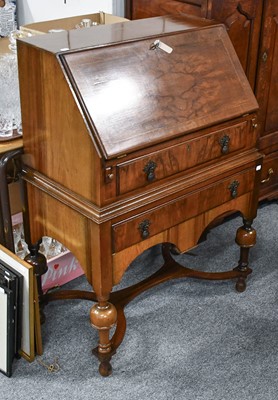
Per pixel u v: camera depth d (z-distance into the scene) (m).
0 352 1.98
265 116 2.74
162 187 1.86
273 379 2.00
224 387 1.96
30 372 2.02
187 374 2.02
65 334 2.19
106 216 1.71
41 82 1.73
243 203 2.22
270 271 2.60
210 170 1.99
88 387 1.96
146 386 1.96
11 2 3.12
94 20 2.63
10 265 1.94
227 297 2.42
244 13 2.33
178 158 1.86
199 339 2.18
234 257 2.71
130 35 1.85
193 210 2.00
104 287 1.83
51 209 1.90
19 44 1.75
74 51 1.66
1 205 2.04
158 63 1.83
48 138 1.80
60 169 1.81
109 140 1.65
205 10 2.23
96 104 1.65
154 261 2.67
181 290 2.46
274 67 2.62
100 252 1.76
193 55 1.92
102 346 1.95
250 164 2.13
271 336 2.20
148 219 1.85
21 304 1.95
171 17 2.17
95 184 1.68
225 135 1.98
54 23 2.54
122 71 1.74
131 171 1.74
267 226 2.96
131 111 1.72
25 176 1.95
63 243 1.92
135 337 2.19
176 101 1.83
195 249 2.76
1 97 2.03
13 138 1.98
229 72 2.00
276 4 2.44
